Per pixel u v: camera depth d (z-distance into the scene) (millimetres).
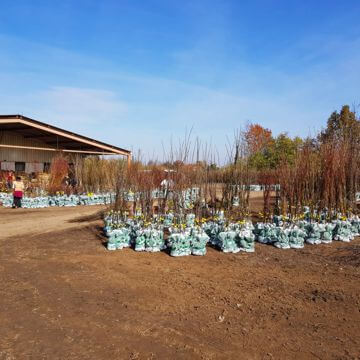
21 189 15703
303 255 7191
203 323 4172
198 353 3514
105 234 9219
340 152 9414
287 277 5797
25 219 12125
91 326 4082
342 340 3779
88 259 6824
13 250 7582
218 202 10008
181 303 4750
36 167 24516
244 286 5383
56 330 3982
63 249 7629
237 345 3674
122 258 6895
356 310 4523
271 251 7508
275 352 3543
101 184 17922
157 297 4957
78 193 17562
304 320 4250
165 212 9359
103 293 5098
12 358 3400
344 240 8406
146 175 8711
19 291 5168
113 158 19000
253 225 8891
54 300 4836
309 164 9281
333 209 9078
